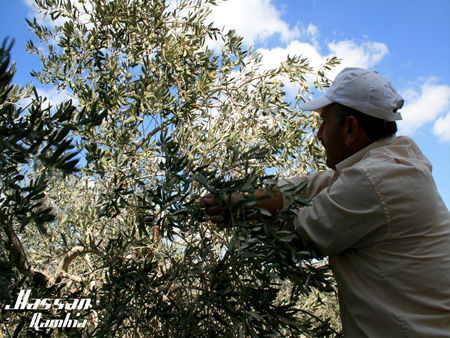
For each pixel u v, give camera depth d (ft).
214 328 4.09
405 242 3.39
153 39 7.93
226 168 4.24
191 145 5.72
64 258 6.46
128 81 7.56
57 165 2.75
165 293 5.34
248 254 3.48
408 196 3.36
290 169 8.16
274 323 4.04
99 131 6.67
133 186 6.18
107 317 4.24
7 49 2.64
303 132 7.80
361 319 3.50
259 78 8.23
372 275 3.48
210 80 7.67
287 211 3.82
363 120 3.81
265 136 7.17
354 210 3.45
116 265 4.61
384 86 3.77
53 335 4.97
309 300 7.95
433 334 3.20
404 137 4.00
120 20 7.66
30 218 2.82
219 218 3.91
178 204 3.99
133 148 6.70
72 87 7.27
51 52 7.82
